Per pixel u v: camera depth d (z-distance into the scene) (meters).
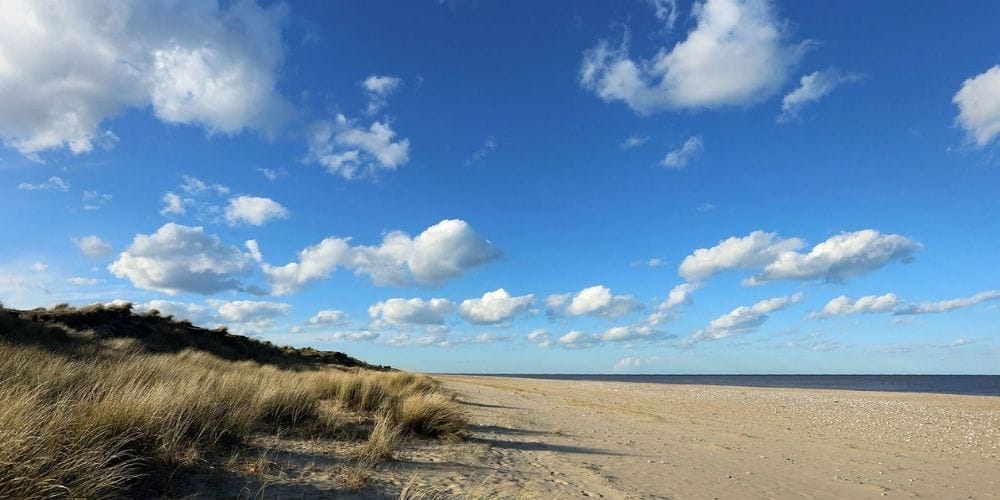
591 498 7.01
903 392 56.97
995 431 19.47
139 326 29.14
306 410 10.12
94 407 5.57
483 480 7.31
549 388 54.88
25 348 10.84
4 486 3.78
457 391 32.84
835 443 15.70
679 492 7.89
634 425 18.67
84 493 4.09
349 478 6.45
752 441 15.42
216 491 5.26
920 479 10.33
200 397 7.36
